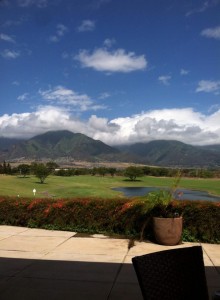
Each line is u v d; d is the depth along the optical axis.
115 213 10.47
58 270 6.94
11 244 9.16
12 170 142.62
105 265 7.29
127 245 9.11
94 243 9.32
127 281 6.30
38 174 95.56
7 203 11.83
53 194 60.97
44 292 5.77
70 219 10.95
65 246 8.98
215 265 7.34
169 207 9.81
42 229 11.17
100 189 76.88
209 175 136.00
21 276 6.56
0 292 5.77
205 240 9.66
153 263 2.97
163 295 2.93
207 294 3.19
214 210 9.68
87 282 6.25
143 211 9.45
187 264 3.12
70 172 155.00
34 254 8.18
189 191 76.88
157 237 9.24
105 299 5.50
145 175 153.00
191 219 9.77
